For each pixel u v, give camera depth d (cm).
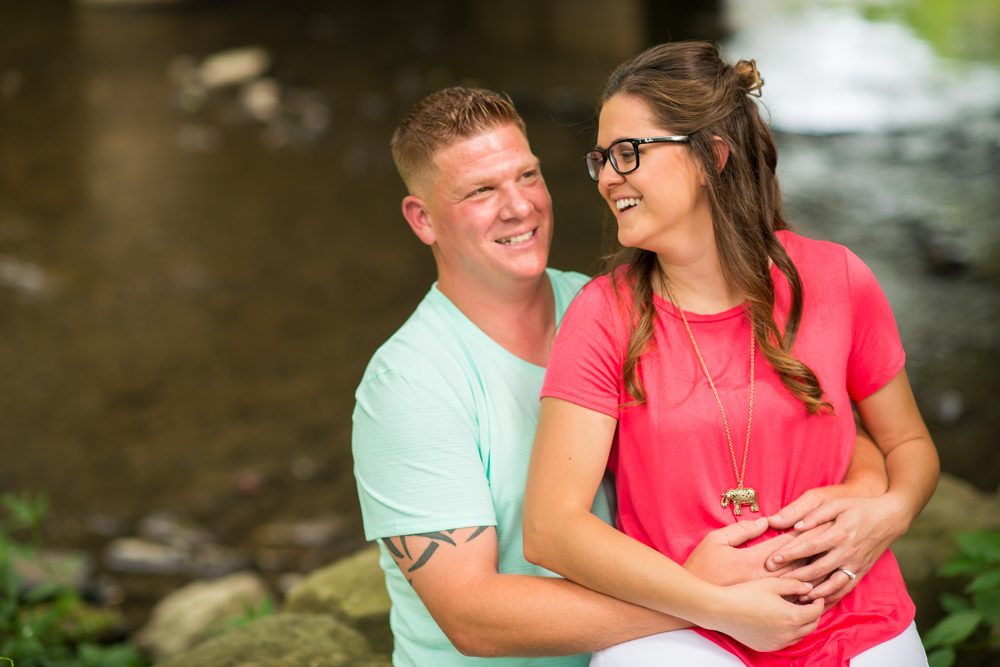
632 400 179
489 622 178
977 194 996
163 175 1115
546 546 177
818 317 183
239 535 536
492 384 200
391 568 209
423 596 189
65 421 645
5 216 984
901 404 194
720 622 165
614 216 185
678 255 179
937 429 599
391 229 984
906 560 309
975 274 812
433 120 202
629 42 1645
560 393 182
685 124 173
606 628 172
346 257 916
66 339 755
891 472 190
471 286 206
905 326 730
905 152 1138
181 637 433
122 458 605
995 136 1178
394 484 192
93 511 552
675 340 181
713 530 178
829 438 182
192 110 1320
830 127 1230
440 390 196
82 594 465
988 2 1988
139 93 1372
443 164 199
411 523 189
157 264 892
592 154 185
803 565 174
